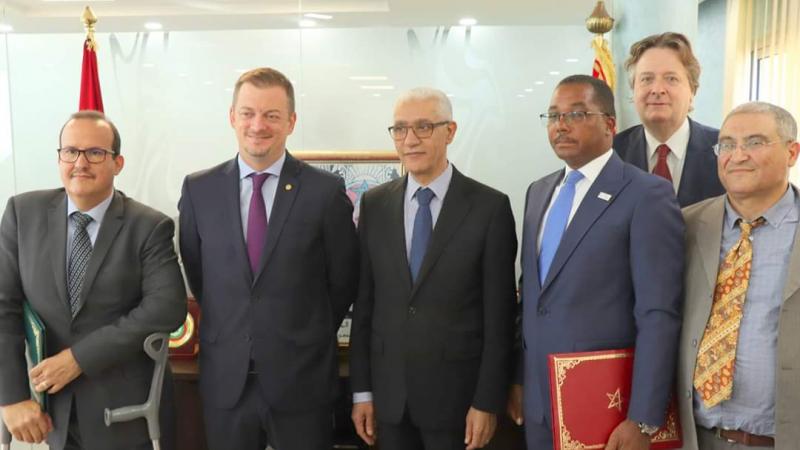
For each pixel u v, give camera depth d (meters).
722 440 1.65
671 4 2.73
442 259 1.99
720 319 1.64
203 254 2.06
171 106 3.08
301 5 3.01
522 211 3.02
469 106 3.01
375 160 2.98
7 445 1.93
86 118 1.96
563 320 1.74
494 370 1.96
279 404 1.99
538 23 2.95
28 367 2.01
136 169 3.11
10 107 3.09
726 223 1.73
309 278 2.05
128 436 1.94
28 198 2.06
